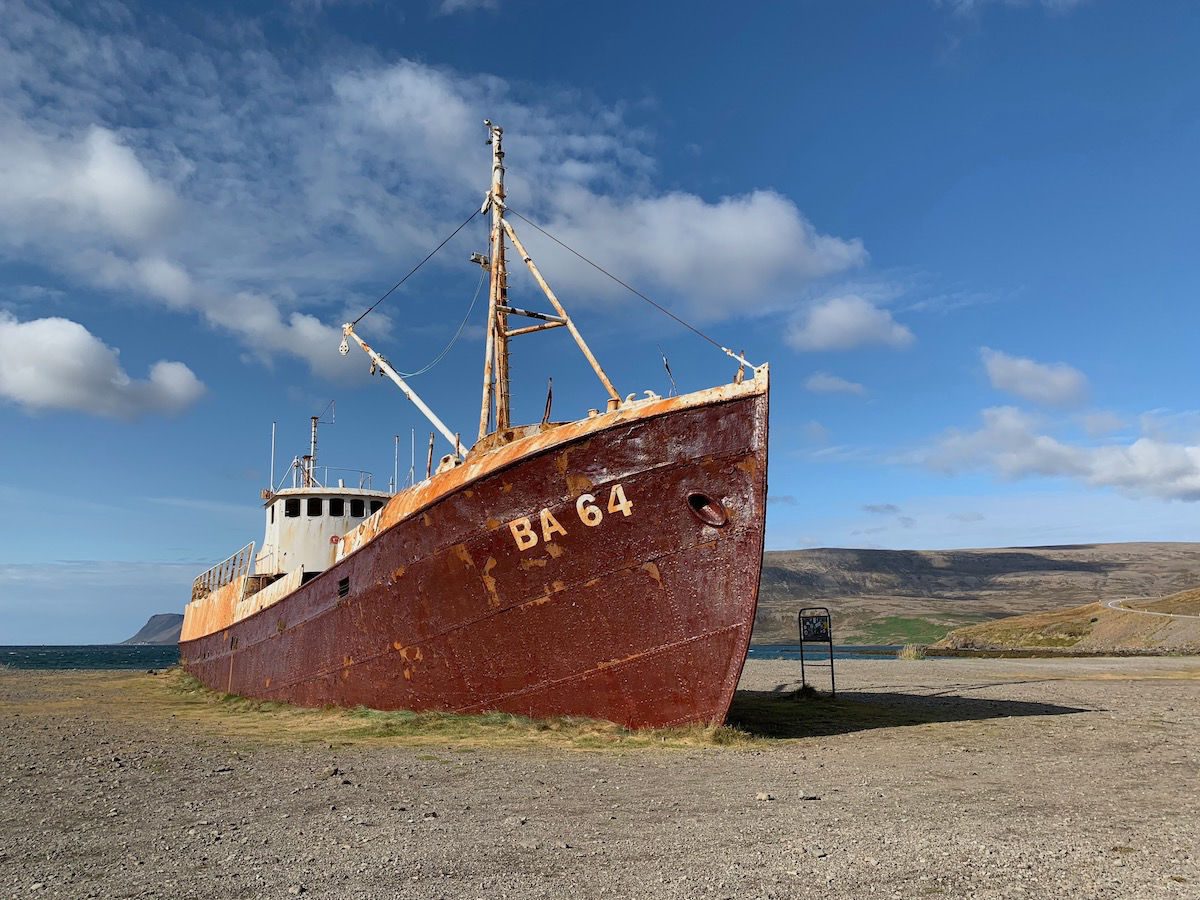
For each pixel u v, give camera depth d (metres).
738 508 10.90
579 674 11.91
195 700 23.08
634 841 5.80
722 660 11.01
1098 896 4.43
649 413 11.33
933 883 4.70
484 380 15.89
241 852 5.67
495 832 6.12
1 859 5.61
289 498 21.67
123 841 6.07
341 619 15.88
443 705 13.32
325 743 11.67
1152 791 7.58
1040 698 17.91
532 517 12.02
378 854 5.53
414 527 13.61
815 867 5.05
